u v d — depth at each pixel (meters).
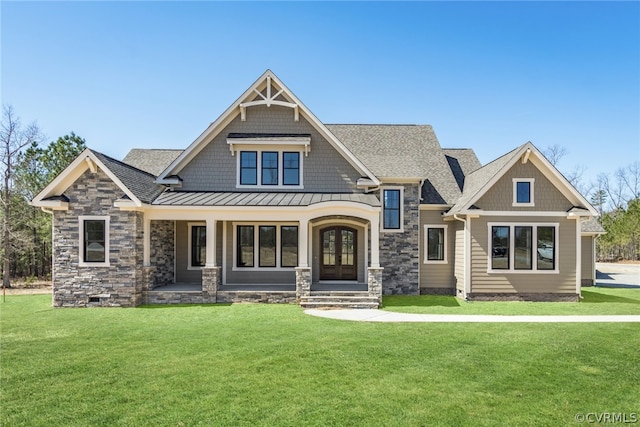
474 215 15.61
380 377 6.96
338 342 9.06
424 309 13.46
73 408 5.79
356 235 17.16
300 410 5.71
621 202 54.00
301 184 16.83
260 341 9.17
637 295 17.41
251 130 17.00
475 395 6.28
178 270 17.19
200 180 16.73
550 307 14.01
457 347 8.72
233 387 6.50
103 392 6.32
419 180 16.98
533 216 15.77
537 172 15.84
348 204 14.34
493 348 8.66
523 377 7.03
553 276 15.65
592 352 8.41
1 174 22.78
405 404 5.93
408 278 17.12
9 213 22.52
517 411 5.77
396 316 12.16
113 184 14.17
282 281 16.88
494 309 13.53
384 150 19.94
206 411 5.68
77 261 14.09
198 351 8.41
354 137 20.56
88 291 14.06
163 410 5.71
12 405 5.90
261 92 17.14
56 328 10.59
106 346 8.81
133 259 14.09
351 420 5.44
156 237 15.73
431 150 20.05
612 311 13.27
